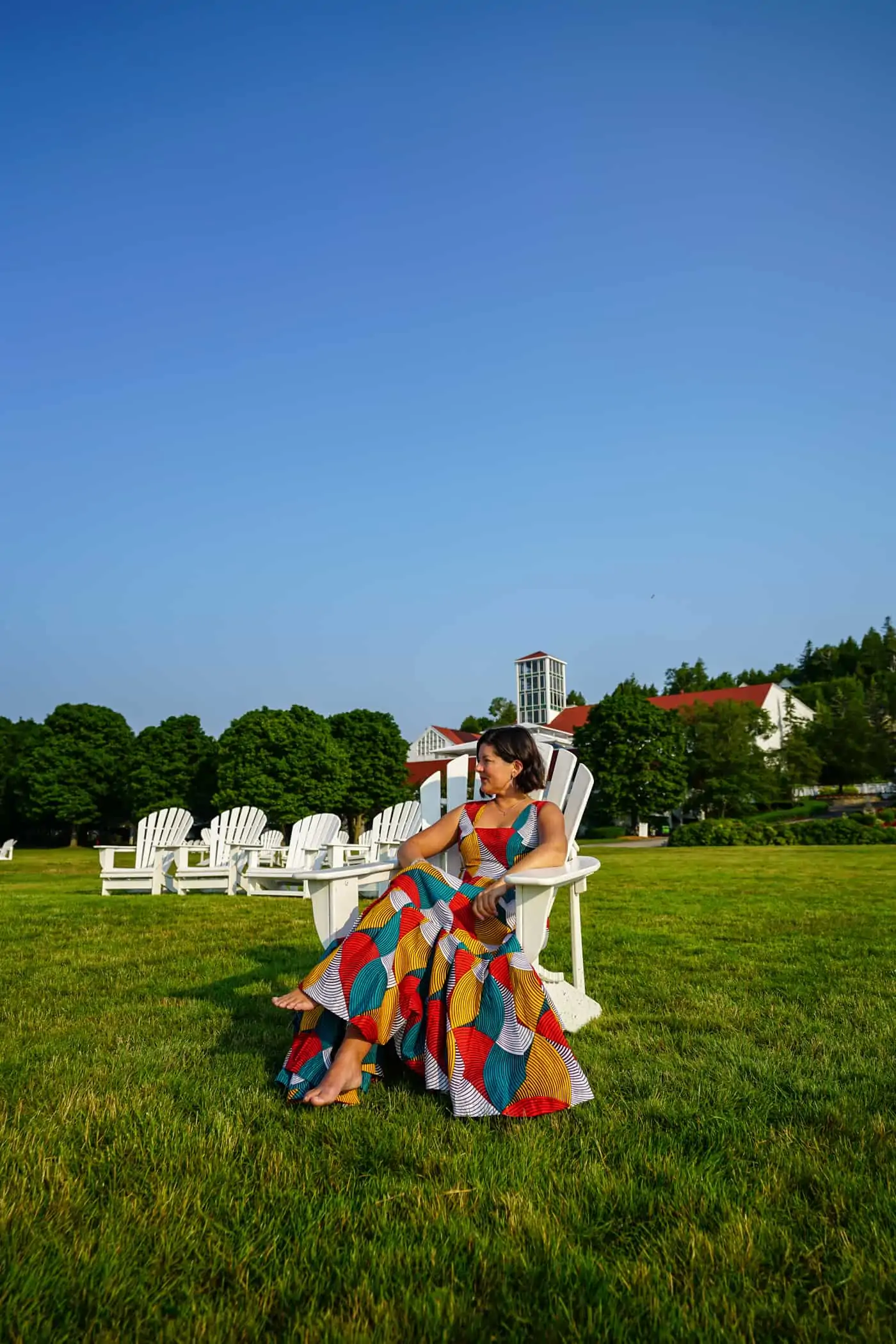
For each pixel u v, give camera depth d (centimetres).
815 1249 165
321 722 4728
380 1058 275
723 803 4784
